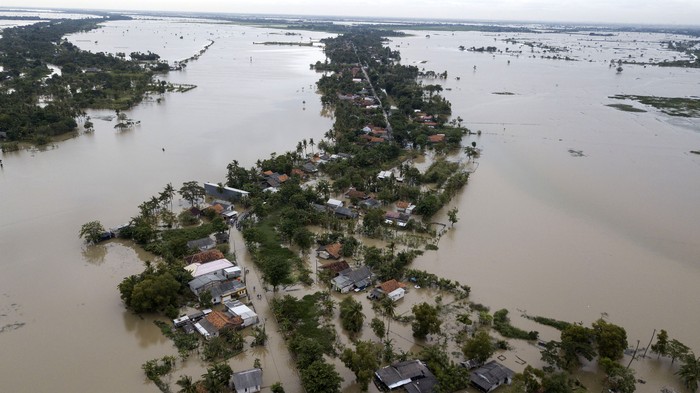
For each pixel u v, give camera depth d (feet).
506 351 279.90
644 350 282.77
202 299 311.68
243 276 349.20
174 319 298.15
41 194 476.95
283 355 274.36
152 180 520.42
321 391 232.73
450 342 287.07
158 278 309.01
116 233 399.03
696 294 342.23
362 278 343.87
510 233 426.92
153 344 279.90
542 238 418.92
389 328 298.76
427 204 449.89
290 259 373.20
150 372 252.62
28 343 276.82
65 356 268.21
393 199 483.10
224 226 401.49
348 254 378.32
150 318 301.63
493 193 517.55
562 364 263.08
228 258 369.71
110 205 456.45
